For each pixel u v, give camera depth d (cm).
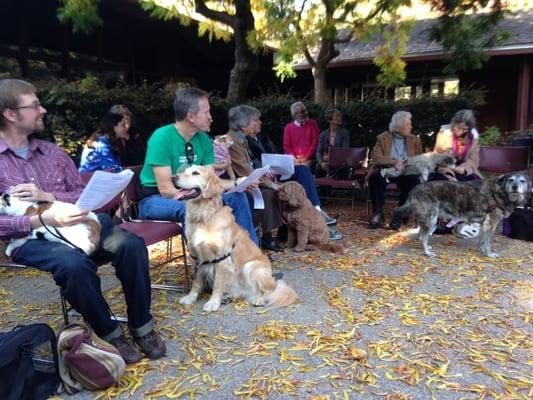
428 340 260
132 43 934
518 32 1079
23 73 730
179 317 298
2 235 225
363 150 634
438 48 1068
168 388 215
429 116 759
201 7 714
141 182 347
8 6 697
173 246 488
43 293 356
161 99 662
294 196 444
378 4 678
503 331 272
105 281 378
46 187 257
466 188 433
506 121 1155
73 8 539
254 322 288
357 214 649
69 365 208
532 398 204
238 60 777
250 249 327
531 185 453
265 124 853
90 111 560
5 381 189
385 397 207
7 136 245
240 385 218
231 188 347
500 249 457
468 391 210
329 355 244
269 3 695
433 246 471
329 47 909
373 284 354
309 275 380
